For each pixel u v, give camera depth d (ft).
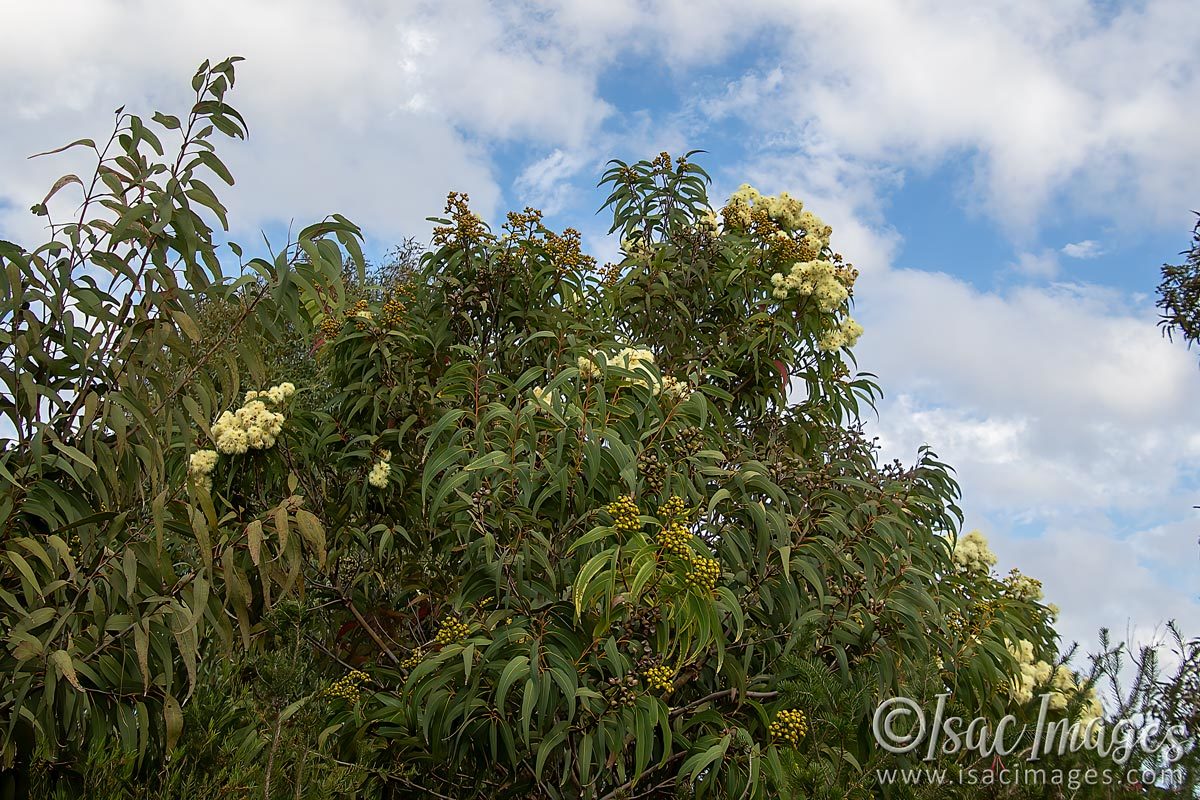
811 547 10.94
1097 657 7.87
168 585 8.21
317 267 9.15
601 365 10.49
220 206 8.84
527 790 10.90
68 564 7.80
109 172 8.63
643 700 9.34
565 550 10.61
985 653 11.07
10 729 7.25
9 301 7.98
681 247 16.15
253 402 11.74
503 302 14.28
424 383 13.80
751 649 10.69
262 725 9.16
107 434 8.73
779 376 15.57
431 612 13.57
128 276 8.55
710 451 11.09
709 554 9.08
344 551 13.46
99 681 7.78
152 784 8.03
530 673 9.25
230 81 8.98
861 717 8.62
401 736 10.66
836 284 15.21
